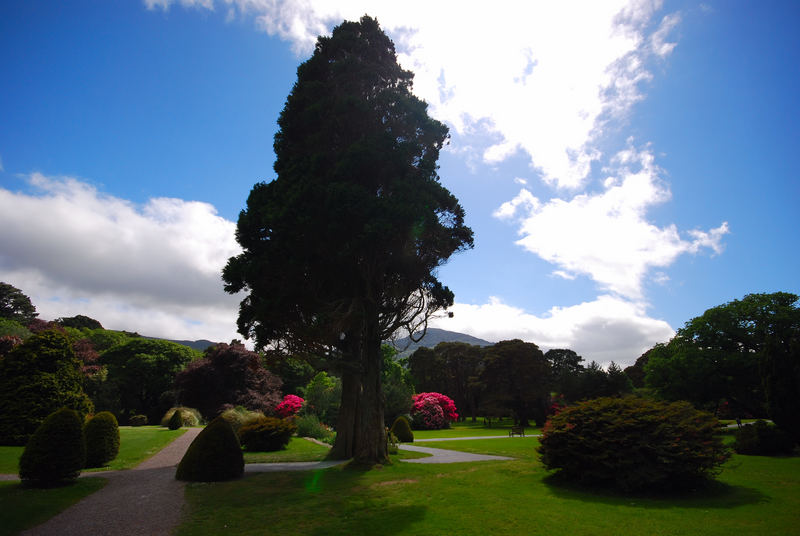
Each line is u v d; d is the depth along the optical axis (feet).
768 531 20.02
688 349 78.13
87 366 137.39
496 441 84.64
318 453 58.03
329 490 31.45
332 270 41.42
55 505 26.84
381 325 45.80
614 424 31.27
